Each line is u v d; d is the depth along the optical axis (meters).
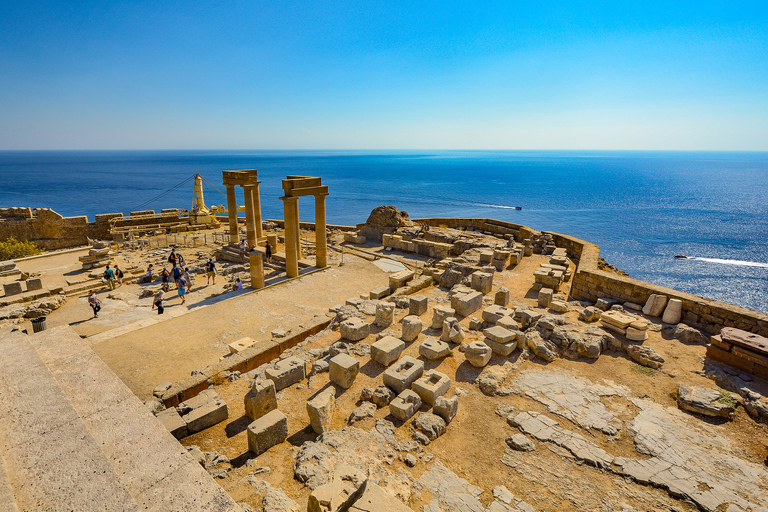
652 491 8.23
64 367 7.73
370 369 12.71
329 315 18.33
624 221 125.44
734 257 84.50
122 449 5.91
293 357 12.77
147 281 26.06
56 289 22.95
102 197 171.50
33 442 5.55
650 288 15.77
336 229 42.34
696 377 11.78
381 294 19.89
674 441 9.50
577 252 26.22
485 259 23.69
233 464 8.77
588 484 8.42
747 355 11.66
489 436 9.87
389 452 9.06
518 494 8.17
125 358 15.41
